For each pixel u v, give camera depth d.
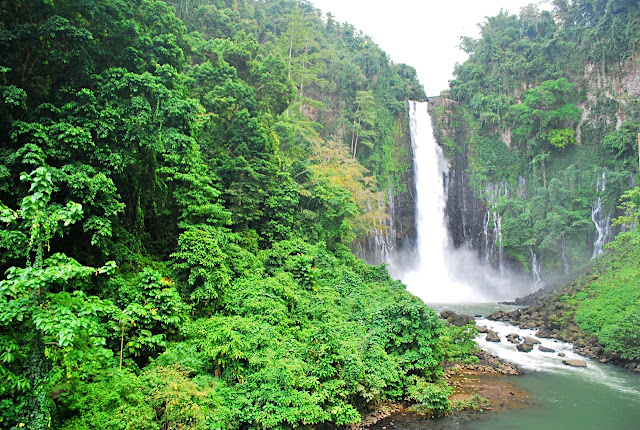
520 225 45.47
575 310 25.14
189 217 15.87
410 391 13.27
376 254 44.59
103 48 13.53
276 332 12.30
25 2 11.25
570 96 49.56
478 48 60.88
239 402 9.70
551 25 54.88
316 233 26.39
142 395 8.27
